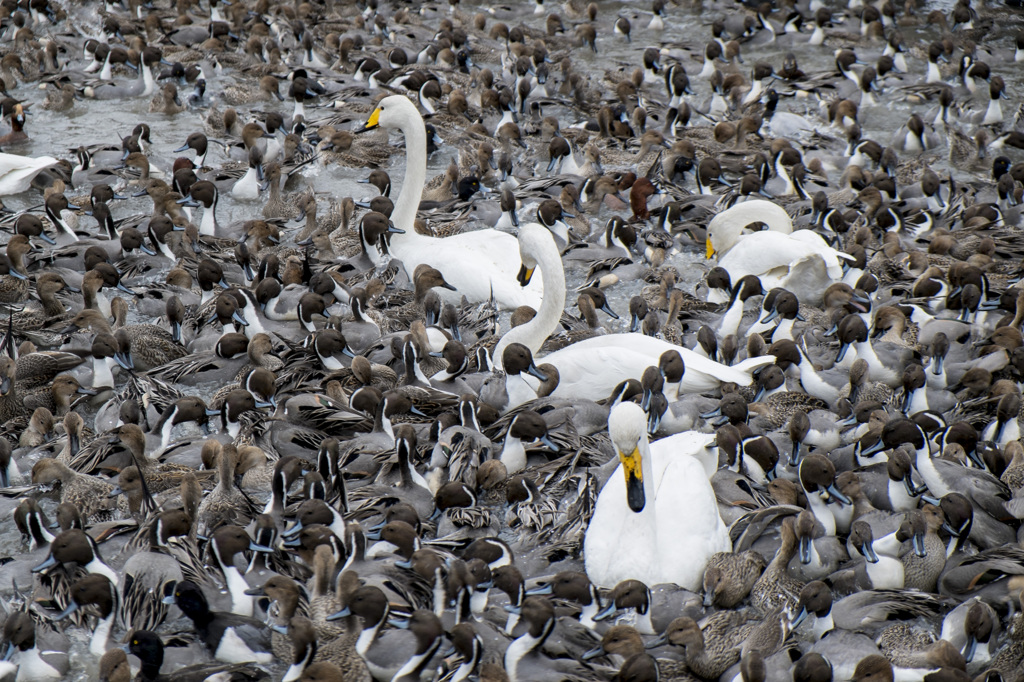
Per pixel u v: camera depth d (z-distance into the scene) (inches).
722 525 534.6
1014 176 995.3
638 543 509.0
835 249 879.1
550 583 498.6
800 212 966.4
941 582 531.5
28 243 827.4
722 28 1425.9
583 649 473.4
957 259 877.8
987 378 698.2
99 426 655.1
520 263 837.8
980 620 474.9
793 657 466.6
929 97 1237.1
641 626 491.5
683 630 467.8
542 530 557.6
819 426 647.1
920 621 504.1
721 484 585.9
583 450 609.6
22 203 981.8
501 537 569.0
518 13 1599.4
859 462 622.8
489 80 1262.3
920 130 1113.4
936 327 766.5
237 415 650.8
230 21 1481.3
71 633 494.6
